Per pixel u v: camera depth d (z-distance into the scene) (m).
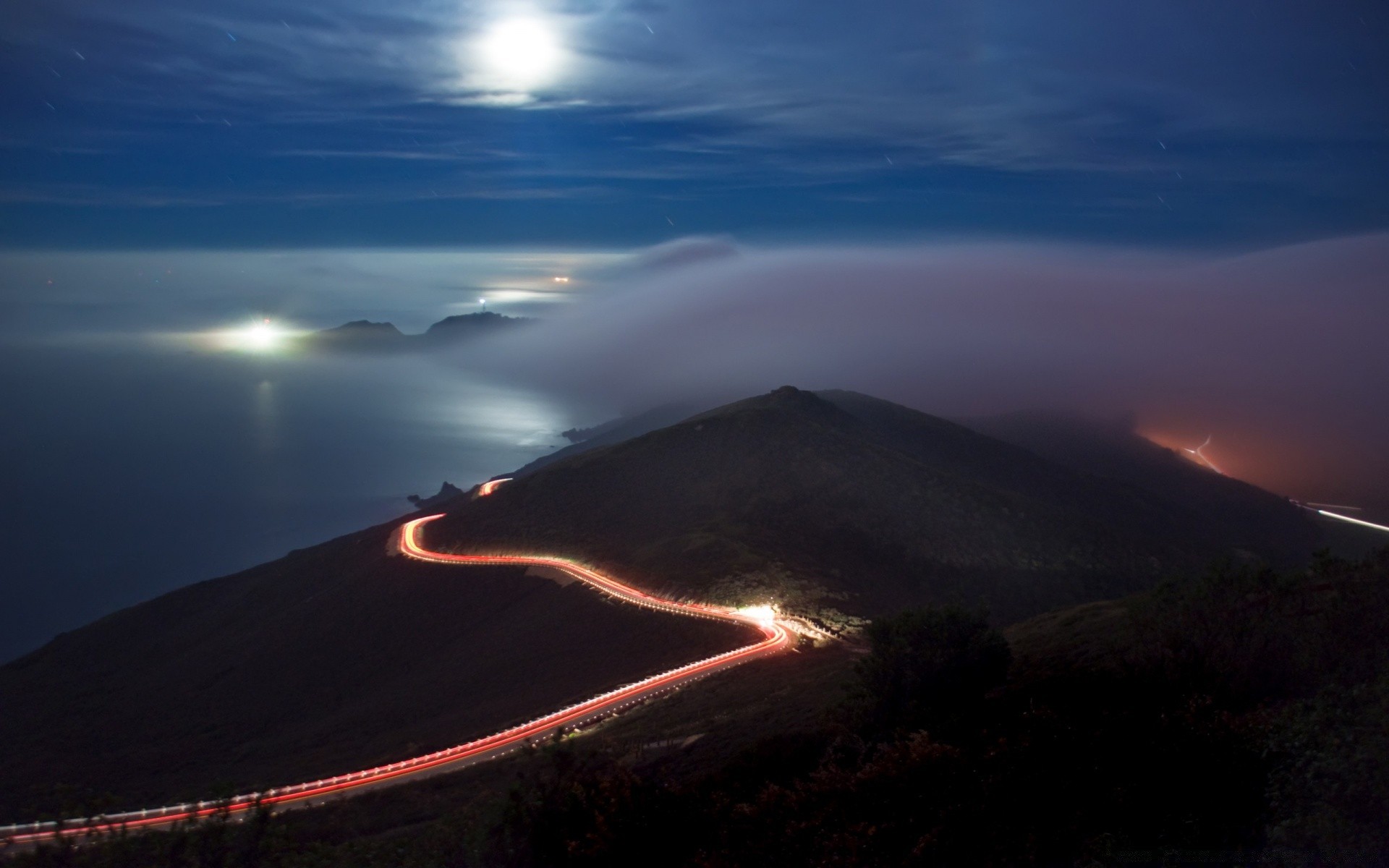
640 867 8.65
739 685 30.20
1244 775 7.51
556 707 32.19
